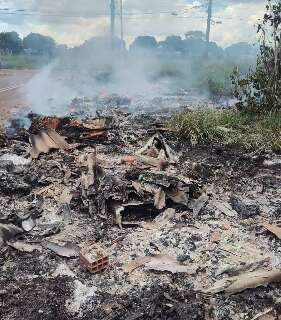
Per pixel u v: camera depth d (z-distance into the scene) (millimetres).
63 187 6207
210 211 5688
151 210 5547
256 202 5996
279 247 4832
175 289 4027
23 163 7109
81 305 3826
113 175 6184
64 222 5328
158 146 8172
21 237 4922
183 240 4934
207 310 3756
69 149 7961
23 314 3678
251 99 10250
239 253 4691
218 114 9867
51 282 4141
